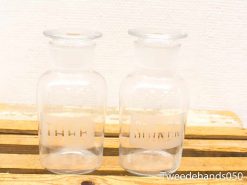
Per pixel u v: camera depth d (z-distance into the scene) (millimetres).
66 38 504
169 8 738
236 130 682
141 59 566
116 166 555
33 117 695
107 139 631
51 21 735
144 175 532
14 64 759
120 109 582
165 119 581
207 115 755
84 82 577
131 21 741
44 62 761
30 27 737
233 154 610
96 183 504
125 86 583
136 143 572
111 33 746
